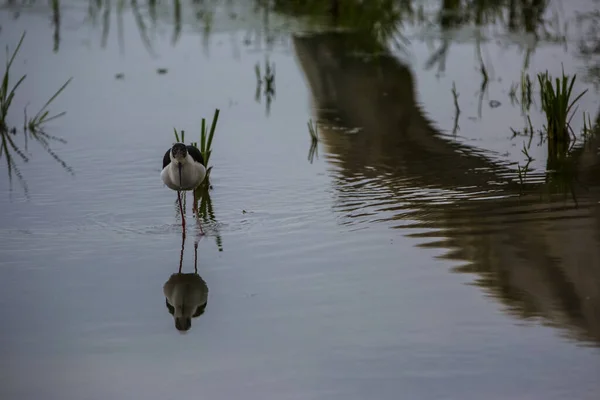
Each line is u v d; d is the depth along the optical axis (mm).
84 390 6812
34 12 21234
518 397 6582
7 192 11422
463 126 13883
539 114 14344
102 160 12586
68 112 14656
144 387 6836
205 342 7559
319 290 8500
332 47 18453
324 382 6859
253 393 6723
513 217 10180
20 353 7395
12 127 14016
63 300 8422
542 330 7570
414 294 8336
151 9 21875
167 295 8531
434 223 10094
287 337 7594
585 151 12586
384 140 13305
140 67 17156
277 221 10367
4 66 16984
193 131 13719
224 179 11852
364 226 10078
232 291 8562
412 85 15953
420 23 20172
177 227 10281
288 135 13586
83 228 10258
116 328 7848
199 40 19109
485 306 8055
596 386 6699
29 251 9586
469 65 17062
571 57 17219
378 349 7336
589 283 8438
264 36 19359
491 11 21016
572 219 10047
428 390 6707
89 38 19141
